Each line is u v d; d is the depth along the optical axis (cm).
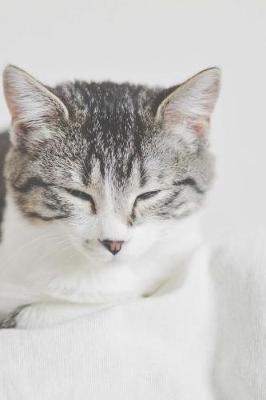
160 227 47
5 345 43
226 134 65
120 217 45
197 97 47
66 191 45
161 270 49
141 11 63
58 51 63
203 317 47
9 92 45
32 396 42
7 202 49
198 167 48
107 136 46
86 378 43
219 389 47
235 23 64
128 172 45
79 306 47
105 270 47
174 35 63
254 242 49
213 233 54
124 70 64
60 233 46
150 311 45
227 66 64
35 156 46
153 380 44
